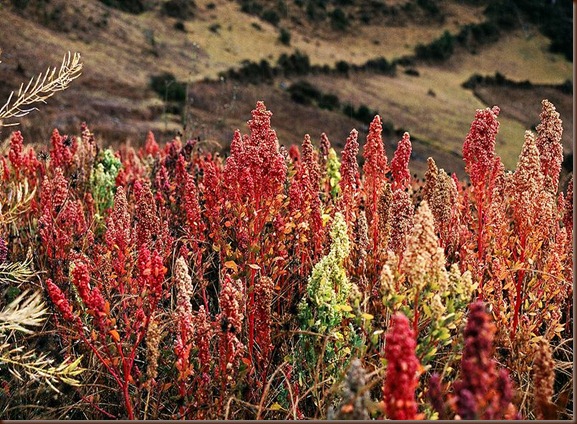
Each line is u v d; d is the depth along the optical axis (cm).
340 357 299
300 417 285
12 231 465
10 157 551
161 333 330
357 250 374
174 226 468
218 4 7225
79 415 321
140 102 3256
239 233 361
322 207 436
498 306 337
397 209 346
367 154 435
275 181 354
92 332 280
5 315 267
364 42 8438
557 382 345
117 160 638
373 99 5672
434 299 258
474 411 196
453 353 261
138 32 5112
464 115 5803
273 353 333
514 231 400
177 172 493
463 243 385
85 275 274
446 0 9600
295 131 3769
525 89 7425
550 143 402
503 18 9425
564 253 387
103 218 512
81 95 3022
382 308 329
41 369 276
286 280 374
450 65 8175
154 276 285
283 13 8269
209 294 418
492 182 373
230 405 291
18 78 3006
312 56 6812
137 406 293
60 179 464
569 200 430
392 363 202
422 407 260
